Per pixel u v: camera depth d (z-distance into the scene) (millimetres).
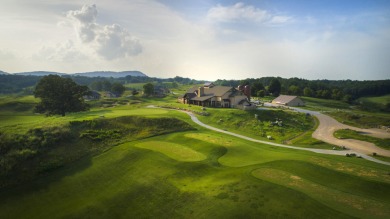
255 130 70125
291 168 37188
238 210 26703
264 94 161625
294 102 126312
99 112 78438
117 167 40312
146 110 86500
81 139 49688
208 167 38781
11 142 42938
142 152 44844
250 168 37188
